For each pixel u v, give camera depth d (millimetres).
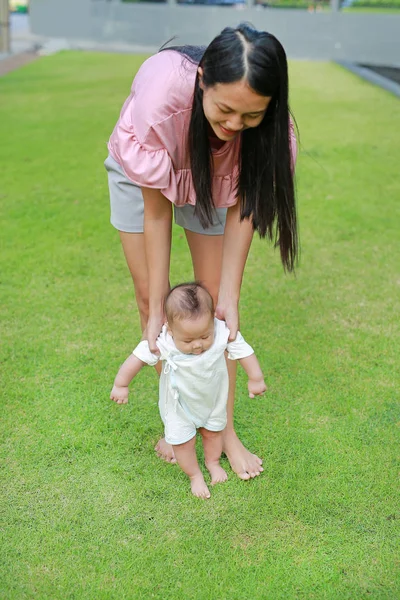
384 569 2197
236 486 2531
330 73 11344
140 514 2402
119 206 2471
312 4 13883
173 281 4074
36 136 7273
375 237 4688
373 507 2430
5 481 2527
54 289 3938
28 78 10727
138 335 3477
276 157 2092
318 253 4434
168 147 2143
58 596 2092
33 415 2875
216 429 2471
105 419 2861
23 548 2256
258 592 2115
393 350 3369
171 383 2299
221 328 2344
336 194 5508
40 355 3291
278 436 2775
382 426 2834
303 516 2395
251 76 1813
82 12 15469
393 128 7602
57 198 5398
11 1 20938
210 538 2305
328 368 3217
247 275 4141
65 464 2617
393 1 13516
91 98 9195
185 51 2145
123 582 2143
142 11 15102
